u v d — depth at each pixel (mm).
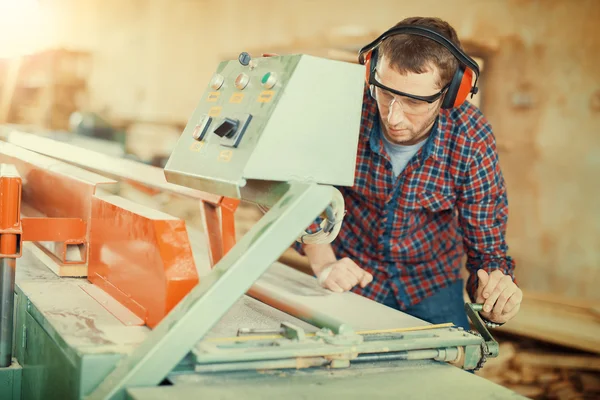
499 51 3625
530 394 3053
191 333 1051
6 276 1364
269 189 1246
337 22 4398
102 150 5461
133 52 5957
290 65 1220
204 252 1887
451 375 1183
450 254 2205
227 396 1018
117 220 1428
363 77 1268
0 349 1410
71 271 1608
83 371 1049
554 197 3518
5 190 1308
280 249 1115
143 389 1012
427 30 1467
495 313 1597
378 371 1188
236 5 5133
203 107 1433
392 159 1902
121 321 1255
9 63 5922
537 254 3570
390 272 2145
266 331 1193
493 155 1837
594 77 3373
